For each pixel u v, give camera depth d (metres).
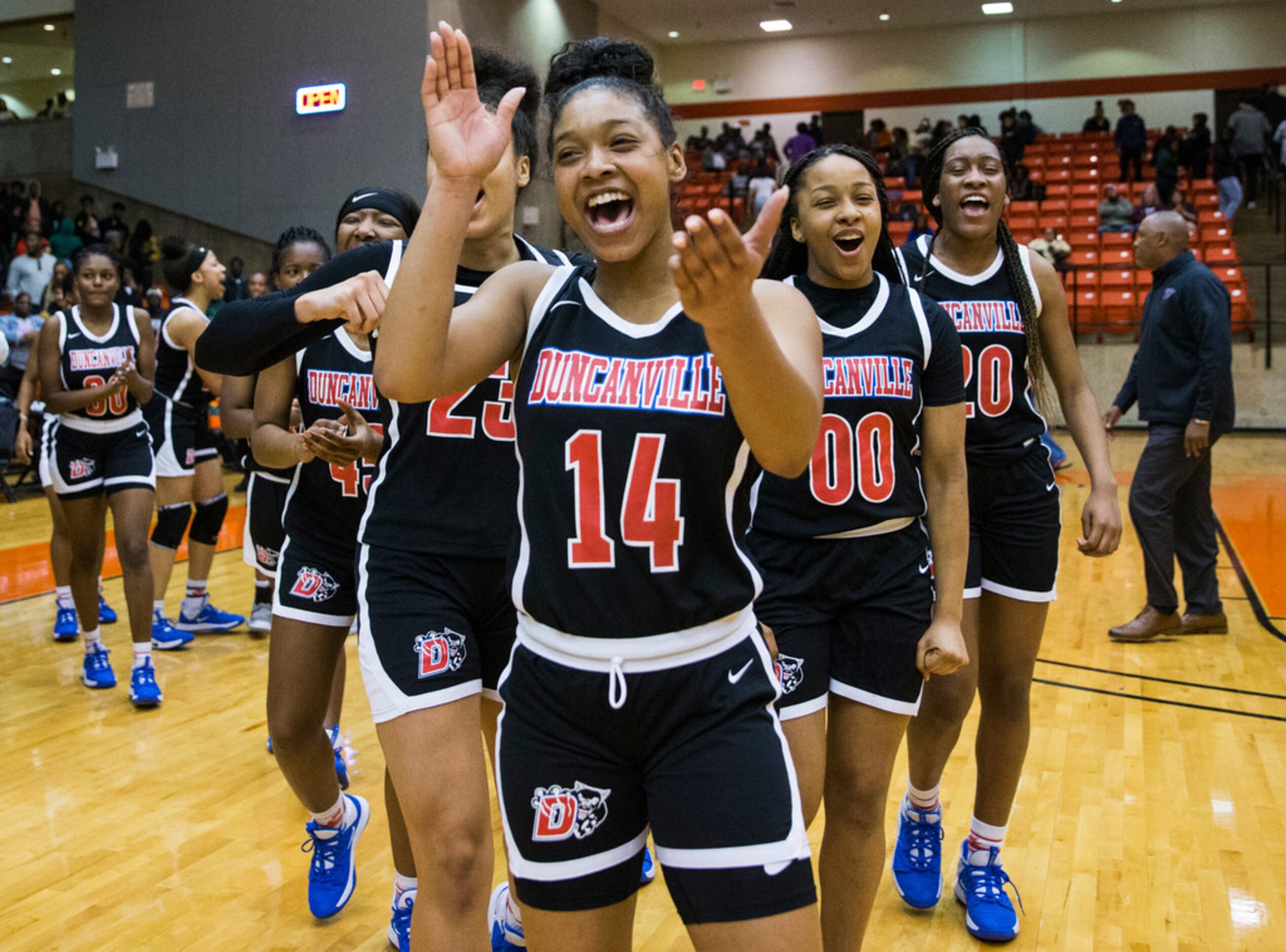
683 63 20.84
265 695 4.44
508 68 2.34
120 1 14.73
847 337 2.19
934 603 2.18
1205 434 4.86
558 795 1.50
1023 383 2.68
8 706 4.29
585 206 1.48
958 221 2.66
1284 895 2.69
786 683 2.09
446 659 1.97
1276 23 18.70
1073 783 3.42
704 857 1.42
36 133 15.41
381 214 2.63
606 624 1.46
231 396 3.19
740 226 15.63
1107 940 2.50
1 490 9.99
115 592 6.31
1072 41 19.45
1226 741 3.76
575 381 1.48
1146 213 15.47
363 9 13.55
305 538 2.46
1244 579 6.37
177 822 3.22
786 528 2.15
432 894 1.87
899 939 2.55
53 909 2.69
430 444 2.06
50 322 4.40
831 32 20.08
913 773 2.65
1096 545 2.71
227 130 14.35
